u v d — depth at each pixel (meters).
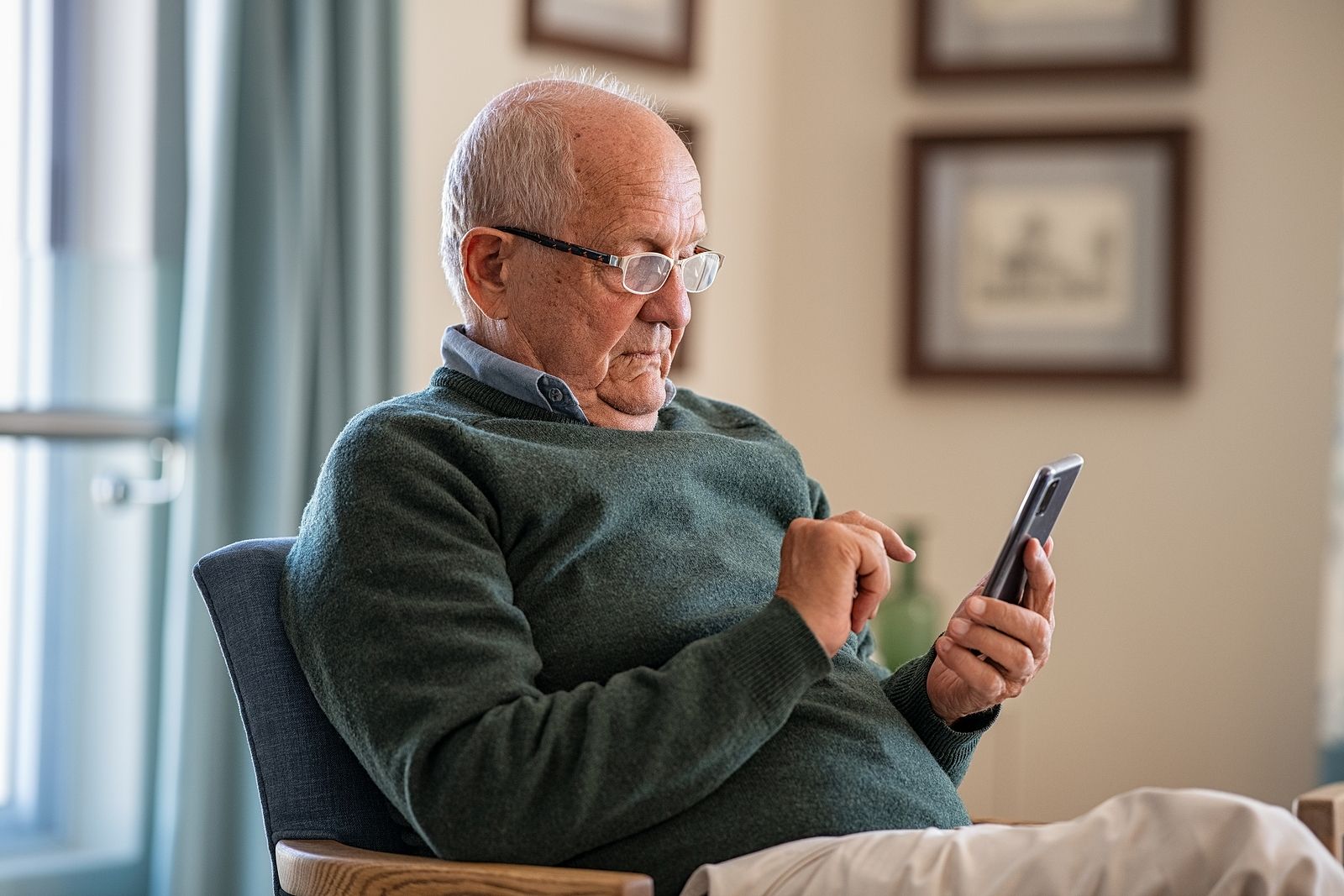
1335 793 1.61
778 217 3.92
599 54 3.57
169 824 2.76
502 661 1.45
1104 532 3.61
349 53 2.93
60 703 2.83
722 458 1.76
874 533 1.56
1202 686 3.54
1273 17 3.51
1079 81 3.65
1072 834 1.30
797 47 3.91
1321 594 3.46
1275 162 3.51
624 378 1.76
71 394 2.86
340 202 2.94
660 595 1.61
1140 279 3.59
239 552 1.66
